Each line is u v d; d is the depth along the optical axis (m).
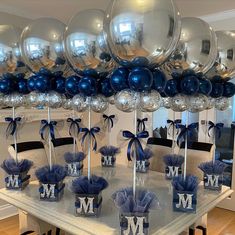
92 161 3.83
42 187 1.58
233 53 1.79
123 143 2.61
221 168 1.82
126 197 1.21
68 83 1.62
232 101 3.19
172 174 2.07
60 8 2.96
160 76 1.21
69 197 1.64
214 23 3.27
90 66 1.49
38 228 1.74
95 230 1.21
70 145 2.65
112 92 1.54
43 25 1.65
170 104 1.73
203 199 1.65
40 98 1.81
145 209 1.14
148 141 2.77
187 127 1.76
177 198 1.44
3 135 2.87
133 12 1.00
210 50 1.55
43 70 1.71
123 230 1.14
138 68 1.10
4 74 1.85
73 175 2.13
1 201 2.96
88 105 1.65
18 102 1.91
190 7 2.94
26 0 2.73
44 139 2.32
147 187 1.89
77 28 1.41
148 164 2.35
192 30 1.51
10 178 1.76
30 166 1.87
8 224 2.82
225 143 3.26
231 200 3.22
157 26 1.03
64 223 1.31
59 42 1.64
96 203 1.35
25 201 1.59
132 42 1.04
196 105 1.68
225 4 2.85
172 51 1.20
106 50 1.39
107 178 2.13
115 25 1.05
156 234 1.19
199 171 2.26
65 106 1.89
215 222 2.91
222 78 1.88
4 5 2.86
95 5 2.88
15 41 1.80
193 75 1.62
